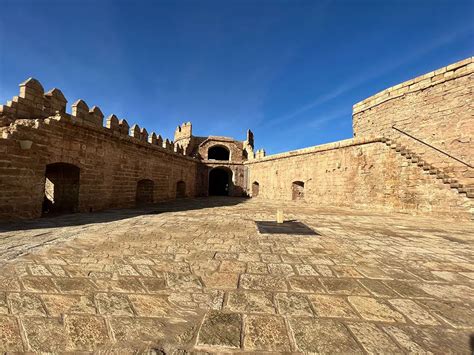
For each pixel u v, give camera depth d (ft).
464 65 38.04
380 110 50.72
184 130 98.32
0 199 23.16
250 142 103.24
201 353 6.22
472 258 14.74
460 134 38.17
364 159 48.75
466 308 8.67
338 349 6.42
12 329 7.00
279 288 10.05
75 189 33.27
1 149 23.20
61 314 7.81
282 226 24.97
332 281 10.86
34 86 29.60
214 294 9.42
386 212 42.45
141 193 53.11
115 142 40.27
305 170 64.85
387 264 13.32
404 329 7.34
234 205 51.42
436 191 36.22
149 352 6.23
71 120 31.01
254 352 6.29
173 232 20.76
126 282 10.32
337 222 29.09
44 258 13.05
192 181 81.25
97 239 17.67
